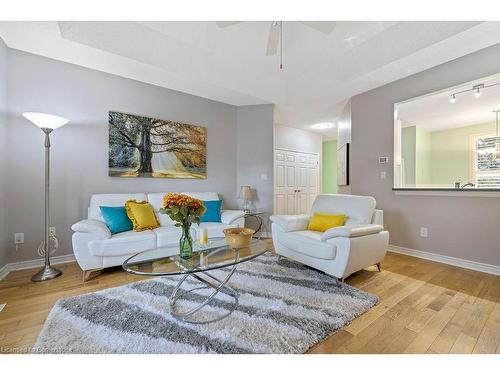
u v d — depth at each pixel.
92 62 2.79
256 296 1.89
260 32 2.79
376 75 3.12
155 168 3.45
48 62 2.69
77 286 2.14
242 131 4.38
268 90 4.02
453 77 2.73
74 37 2.36
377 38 2.84
